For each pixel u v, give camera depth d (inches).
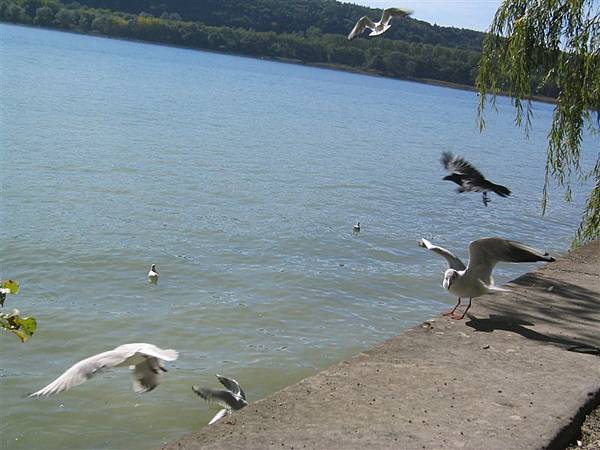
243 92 3469.5
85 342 478.9
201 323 526.9
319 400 235.9
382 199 1113.4
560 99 486.3
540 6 473.1
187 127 1788.9
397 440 210.4
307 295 608.7
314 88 4704.7
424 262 754.8
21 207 807.7
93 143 1336.1
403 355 281.4
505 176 1620.3
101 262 646.5
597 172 525.3
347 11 6855.3
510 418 229.3
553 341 308.0
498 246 326.3
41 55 3937.0
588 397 250.1
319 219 914.1
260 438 208.7
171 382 425.1
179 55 6811.0
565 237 998.4
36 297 549.6
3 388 406.9
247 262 693.3
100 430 370.6
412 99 5206.7
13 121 1487.5
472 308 349.7
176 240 745.6
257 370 454.9
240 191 1041.5
